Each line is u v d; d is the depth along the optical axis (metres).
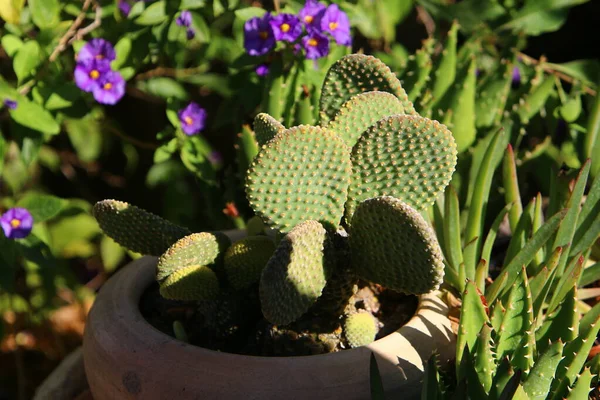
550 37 2.06
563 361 1.08
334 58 1.44
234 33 1.49
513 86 1.56
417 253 1.04
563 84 1.79
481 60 1.58
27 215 1.39
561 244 1.20
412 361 1.07
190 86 1.74
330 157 1.07
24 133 1.45
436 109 1.39
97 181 1.97
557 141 1.56
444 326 1.12
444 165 1.09
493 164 1.32
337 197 1.09
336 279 1.10
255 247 1.12
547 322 1.11
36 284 1.70
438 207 1.28
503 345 1.08
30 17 1.45
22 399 1.71
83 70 1.40
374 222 1.05
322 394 1.04
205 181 1.51
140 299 1.19
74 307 1.95
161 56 1.53
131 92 1.77
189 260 1.11
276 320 1.06
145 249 1.15
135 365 1.08
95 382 1.11
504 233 1.35
